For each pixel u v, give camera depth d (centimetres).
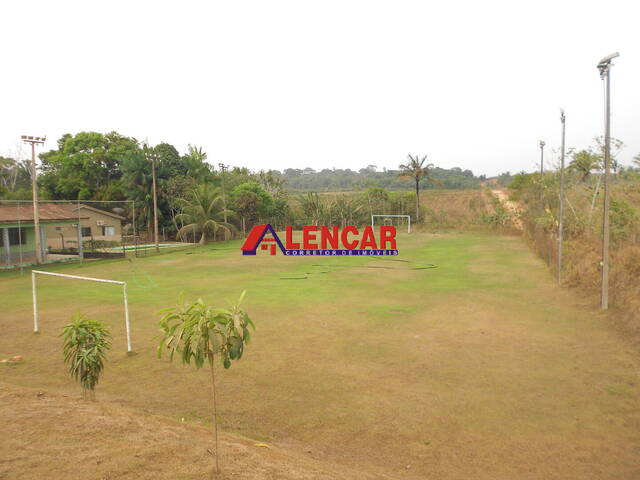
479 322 1273
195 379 871
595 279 1644
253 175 6488
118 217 4003
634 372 899
